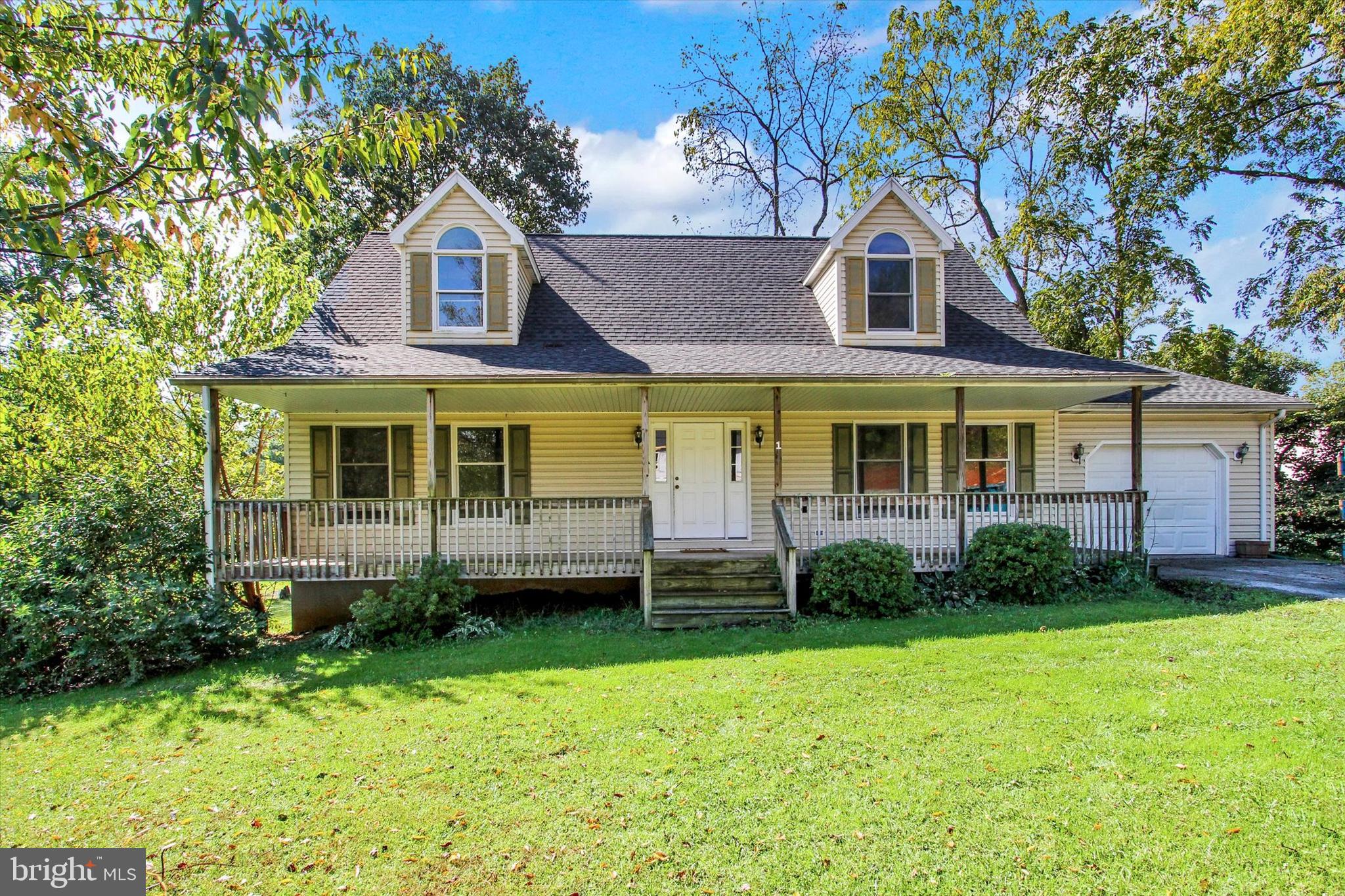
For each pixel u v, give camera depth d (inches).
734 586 370.3
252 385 335.9
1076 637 281.4
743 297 485.4
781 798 157.8
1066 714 197.9
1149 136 654.5
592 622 354.6
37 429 422.6
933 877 128.1
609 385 351.3
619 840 143.6
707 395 397.7
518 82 1057.5
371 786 171.8
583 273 500.4
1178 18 631.8
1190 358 671.8
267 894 129.3
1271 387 796.0
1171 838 136.8
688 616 344.8
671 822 149.6
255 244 482.0
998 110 801.6
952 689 223.3
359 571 359.9
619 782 168.2
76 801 171.3
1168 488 518.9
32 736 222.4
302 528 414.0
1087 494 393.7
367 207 952.9
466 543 373.1
